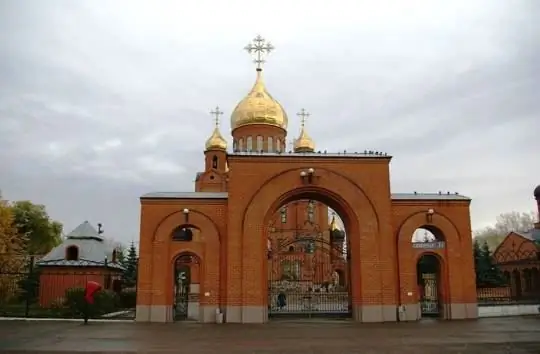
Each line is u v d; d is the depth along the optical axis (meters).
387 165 30.73
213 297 29.19
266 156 30.31
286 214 59.31
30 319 31.06
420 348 18.25
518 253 50.38
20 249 43.88
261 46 46.09
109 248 48.06
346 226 31.67
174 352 17.53
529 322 27.89
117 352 17.53
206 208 30.30
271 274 42.25
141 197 30.08
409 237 30.48
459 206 31.19
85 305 28.84
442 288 30.62
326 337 21.69
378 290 29.17
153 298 29.16
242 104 52.81
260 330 24.64
